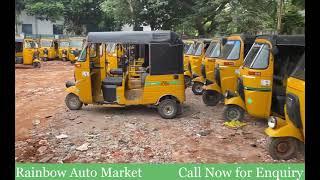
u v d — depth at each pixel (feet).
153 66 34.12
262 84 28.48
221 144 26.71
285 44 26.73
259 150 25.27
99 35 35.04
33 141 27.94
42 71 81.97
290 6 61.57
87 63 35.86
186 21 85.76
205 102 40.42
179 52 34.35
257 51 29.50
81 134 29.55
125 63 49.19
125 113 36.83
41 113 37.37
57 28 150.41
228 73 36.83
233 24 69.51
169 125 32.07
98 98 36.78
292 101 21.31
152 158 24.09
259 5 71.26
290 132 22.40
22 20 143.54
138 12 91.45
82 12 141.28
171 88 34.47
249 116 34.47
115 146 26.45
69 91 38.06
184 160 23.68
